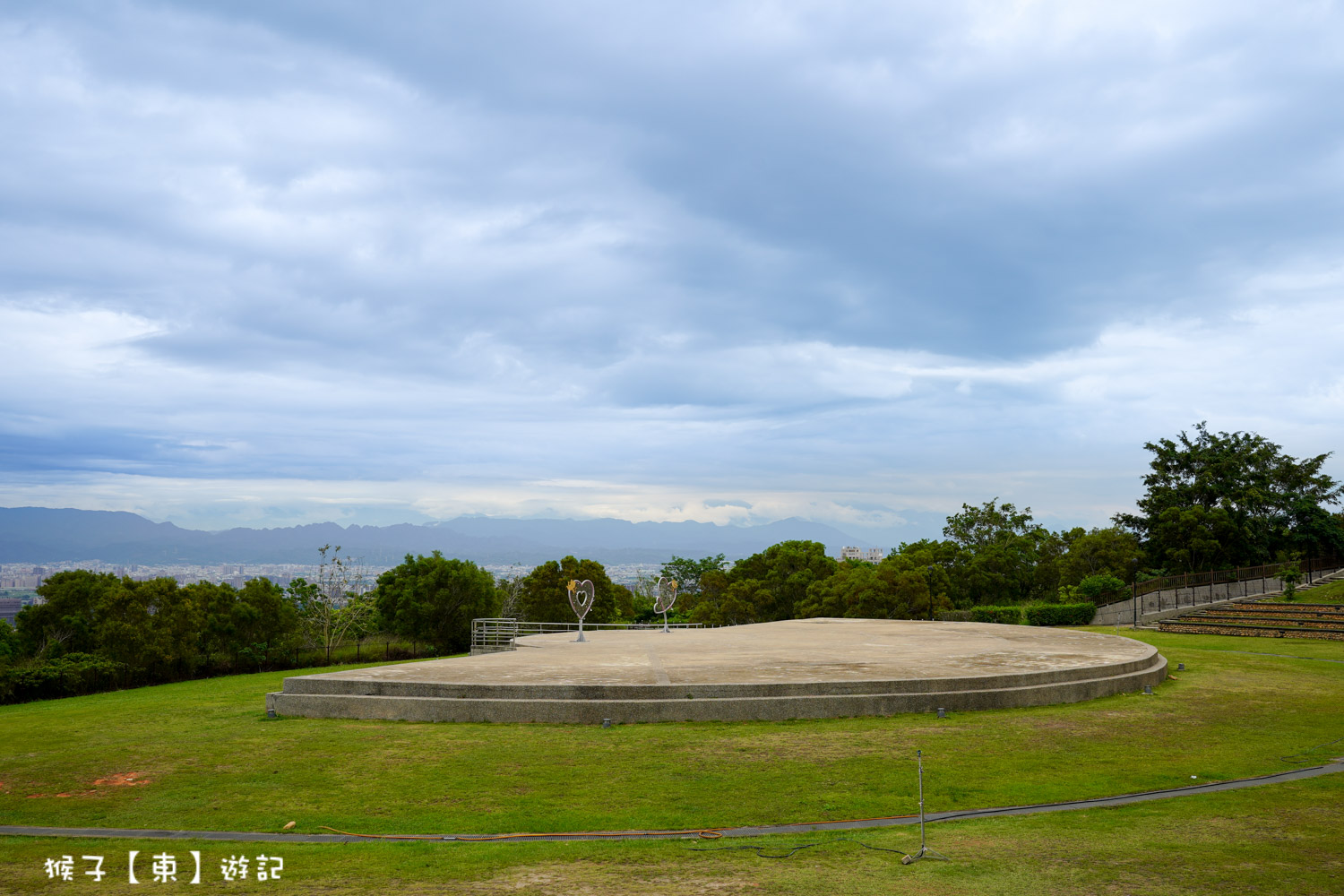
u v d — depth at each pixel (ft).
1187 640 92.22
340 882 23.68
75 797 33.27
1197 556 151.94
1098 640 72.54
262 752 39.11
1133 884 22.82
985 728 42.45
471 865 25.05
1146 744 40.16
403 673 50.39
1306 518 153.69
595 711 43.37
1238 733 42.39
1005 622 129.59
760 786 33.47
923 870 24.16
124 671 109.91
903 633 80.94
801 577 165.99
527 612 163.73
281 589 147.95
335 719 45.68
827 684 45.16
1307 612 108.06
